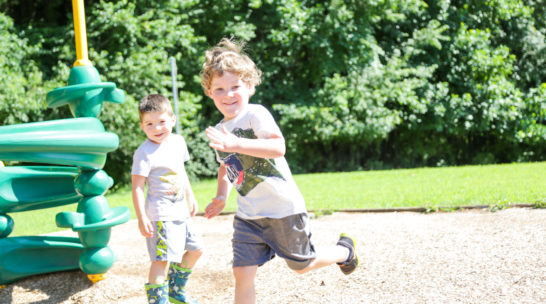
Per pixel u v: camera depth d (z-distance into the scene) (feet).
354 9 55.06
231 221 22.02
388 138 61.93
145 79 47.24
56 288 12.70
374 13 55.88
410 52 57.31
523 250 12.69
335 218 20.66
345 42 55.77
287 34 53.36
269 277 12.51
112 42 48.06
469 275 11.19
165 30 48.80
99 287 12.48
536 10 66.28
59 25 54.80
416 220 18.45
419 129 59.47
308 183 36.91
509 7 61.87
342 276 12.04
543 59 64.23
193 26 54.85
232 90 8.91
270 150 8.34
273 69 56.39
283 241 8.79
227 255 15.29
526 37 63.41
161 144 11.05
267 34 58.29
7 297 12.28
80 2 12.87
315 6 56.95
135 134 46.50
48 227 24.17
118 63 46.47
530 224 15.57
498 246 13.34
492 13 62.44
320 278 12.02
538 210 17.71
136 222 23.91
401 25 61.62
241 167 8.87
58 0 53.01
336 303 10.25
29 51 45.83
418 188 27.81
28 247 12.76
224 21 54.85
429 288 10.62
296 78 60.03
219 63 8.90
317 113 53.57
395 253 13.71
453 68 59.98
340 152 60.23
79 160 11.78
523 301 9.39
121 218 12.45
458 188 25.94
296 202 8.82
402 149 62.18
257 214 8.84
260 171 8.77
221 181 10.20
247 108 9.03
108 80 47.09
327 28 53.93
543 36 64.08
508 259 12.03
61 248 13.35
